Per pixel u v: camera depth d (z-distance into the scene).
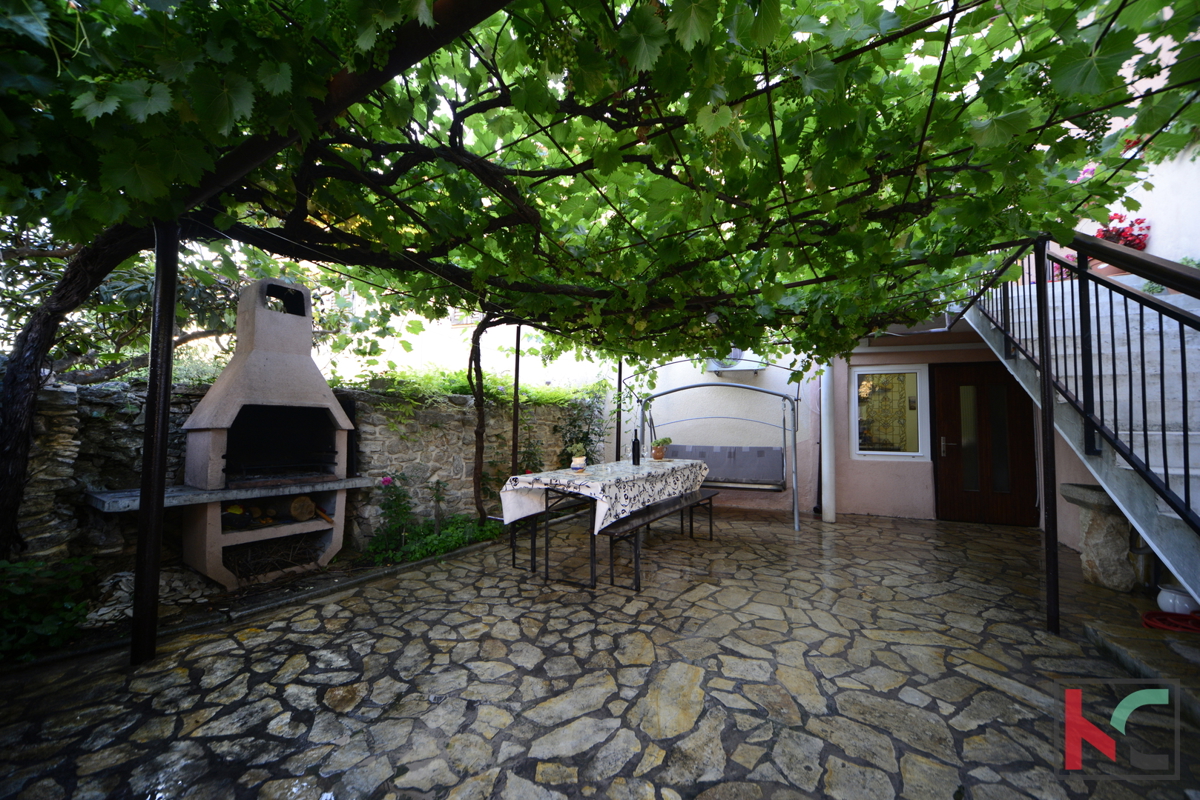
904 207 2.10
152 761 1.92
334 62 1.40
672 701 2.32
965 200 2.06
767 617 3.30
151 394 2.71
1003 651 2.81
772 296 2.71
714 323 4.41
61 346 3.90
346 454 4.55
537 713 2.23
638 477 4.30
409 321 4.65
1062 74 1.27
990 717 2.19
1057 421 3.06
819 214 2.21
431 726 2.14
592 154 1.80
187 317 4.37
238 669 2.62
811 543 5.35
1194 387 3.02
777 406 7.45
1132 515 2.48
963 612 3.39
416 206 2.57
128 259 2.85
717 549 5.09
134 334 4.31
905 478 6.84
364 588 3.88
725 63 1.24
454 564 4.52
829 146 1.57
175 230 2.64
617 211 2.24
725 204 2.00
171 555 3.90
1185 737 2.04
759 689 2.42
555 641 2.95
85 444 3.62
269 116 1.39
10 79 1.13
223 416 3.71
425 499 5.36
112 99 1.18
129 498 3.33
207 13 1.20
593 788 1.78
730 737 2.06
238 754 1.96
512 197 2.10
